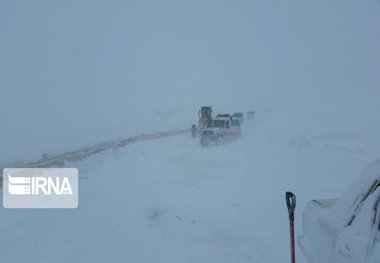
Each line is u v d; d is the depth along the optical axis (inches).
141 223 331.0
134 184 490.6
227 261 239.5
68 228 330.6
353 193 162.2
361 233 139.0
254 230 287.4
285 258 234.2
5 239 310.2
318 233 175.6
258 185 423.2
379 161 166.6
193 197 397.1
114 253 268.8
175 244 276.2
